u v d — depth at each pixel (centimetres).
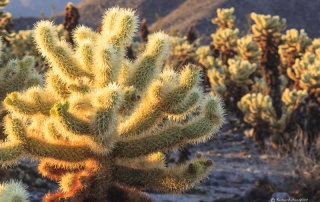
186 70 371
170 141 370
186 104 374
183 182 374
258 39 1376
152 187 384
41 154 357
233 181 1071
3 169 538
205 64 1650
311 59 1359
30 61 525
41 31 364
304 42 1495
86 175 373
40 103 365
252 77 1686
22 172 914
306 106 1194
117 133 363
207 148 1366
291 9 5172
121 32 375
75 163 374
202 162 385
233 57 1780
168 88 373
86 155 372
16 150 349
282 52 1533
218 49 1800
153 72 375
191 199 905
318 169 1019
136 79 372
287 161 1119
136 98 347
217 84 1542
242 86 1533
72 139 348
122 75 375
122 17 376
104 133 338
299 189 1011
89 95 348
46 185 909
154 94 371
